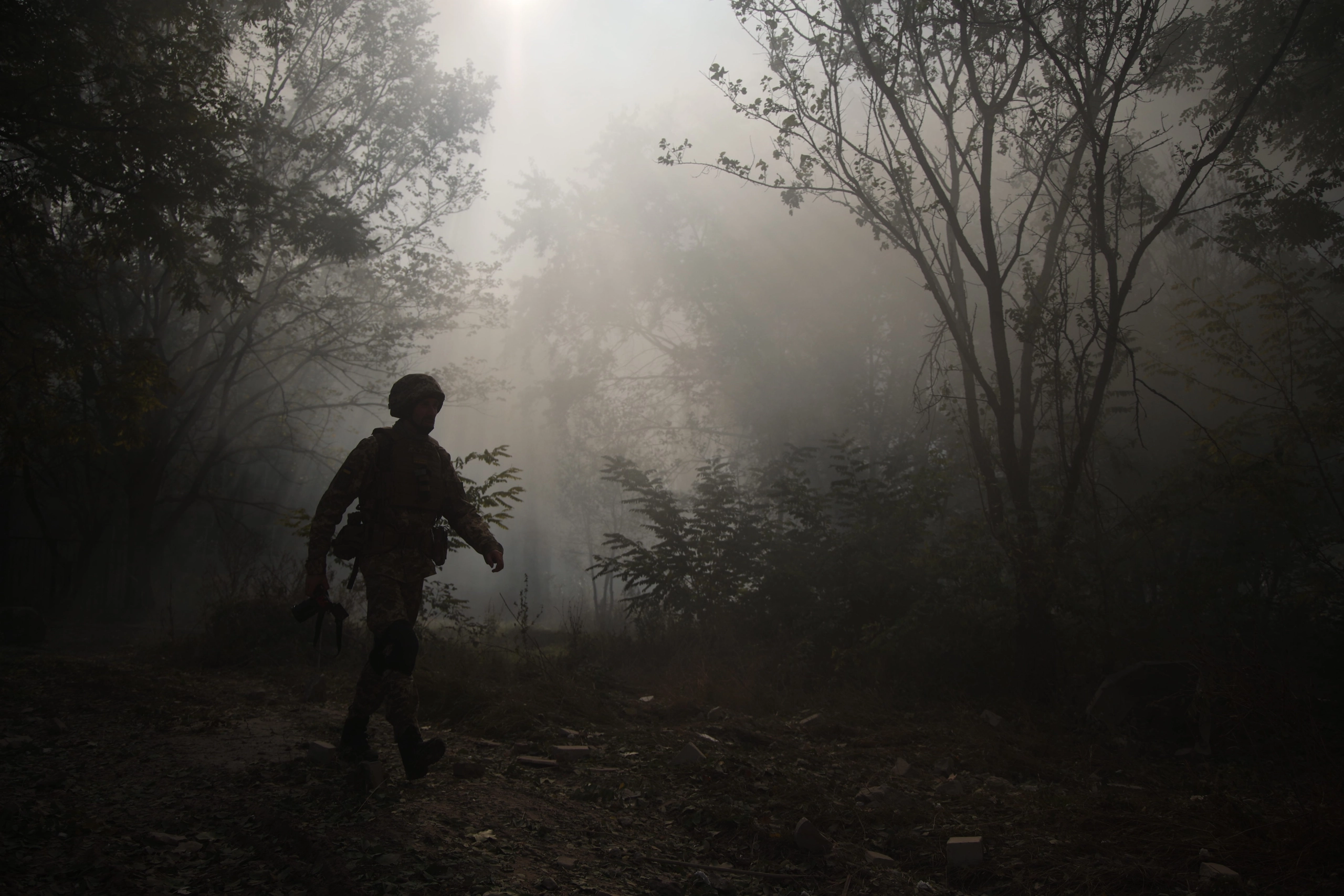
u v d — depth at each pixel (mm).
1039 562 7941
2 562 16141
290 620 7996
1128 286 8250
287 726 4469
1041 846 3549
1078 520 8750
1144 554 9070
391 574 3369
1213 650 6836
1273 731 5203
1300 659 7863
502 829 3141
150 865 2471
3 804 2795
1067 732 6582
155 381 11688
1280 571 9266
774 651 8695
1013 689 7852
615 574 10648
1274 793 4750
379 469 3471
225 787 3264
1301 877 3238
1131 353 8328
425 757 3191
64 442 11953
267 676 6914
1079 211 8906
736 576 9836
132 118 10906
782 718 6766
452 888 2514
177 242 11672
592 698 6242
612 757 4602
